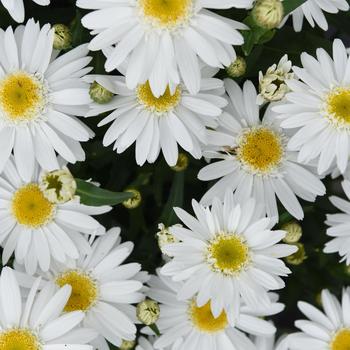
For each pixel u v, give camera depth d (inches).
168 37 27.3
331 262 31.5
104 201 27.5
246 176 29.1
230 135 28.9
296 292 32.1
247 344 29.7
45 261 28.5
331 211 31.3
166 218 29.0
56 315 27.8
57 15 29.8
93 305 29.0
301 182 29.2
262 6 27.1
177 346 29.4
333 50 28.4
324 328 30.1
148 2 27.1
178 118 28.1
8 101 27.9
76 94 27.8
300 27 29.1
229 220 28.3
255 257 28.5
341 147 28.5
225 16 28.7
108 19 27.1
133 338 28.9
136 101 28.1
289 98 28.0
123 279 29.0
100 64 28.6
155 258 30.4
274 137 29.0
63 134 28.2
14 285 27.8
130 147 29.9
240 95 28.8
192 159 30.0
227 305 28.2
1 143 28.0
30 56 27.9
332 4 28.9
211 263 28.4
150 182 30.7
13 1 27.5
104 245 29.0
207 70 28.1
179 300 29.0
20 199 28.6
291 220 29.8
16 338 27.8
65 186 27.0
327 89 28.3
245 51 27.6
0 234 28.7
